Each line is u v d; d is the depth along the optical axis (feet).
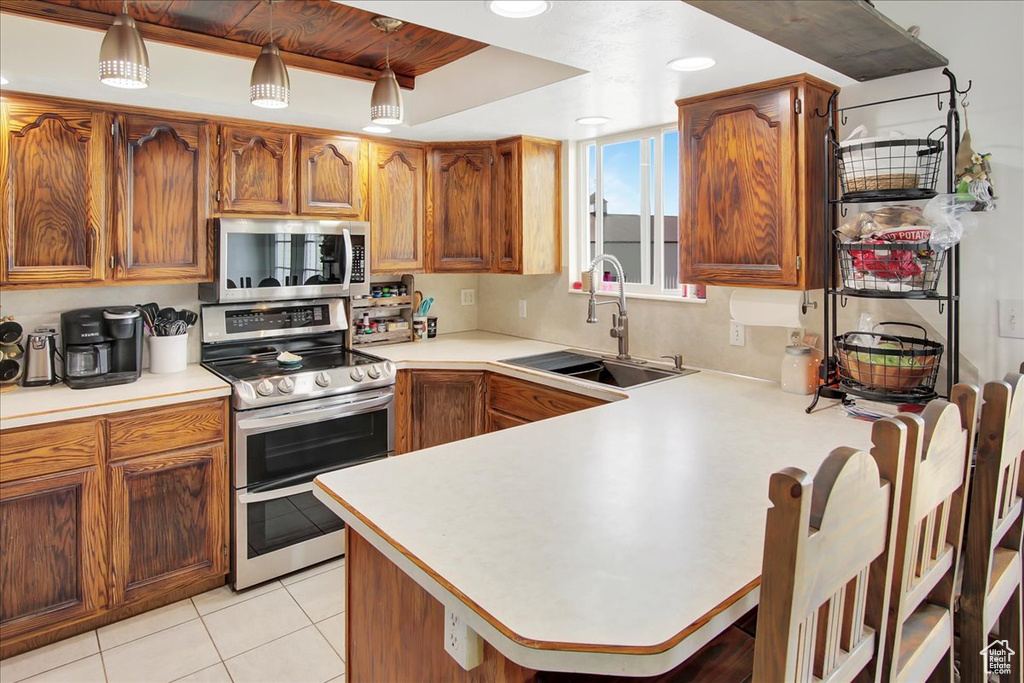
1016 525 5.31
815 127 7.00
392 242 10.92
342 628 7.86
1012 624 5.35
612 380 10.05
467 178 11.23
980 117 6.07
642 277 10.43
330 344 11.19
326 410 9.19
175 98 7.98
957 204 5.69
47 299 8.63
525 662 2.90
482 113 8.92
